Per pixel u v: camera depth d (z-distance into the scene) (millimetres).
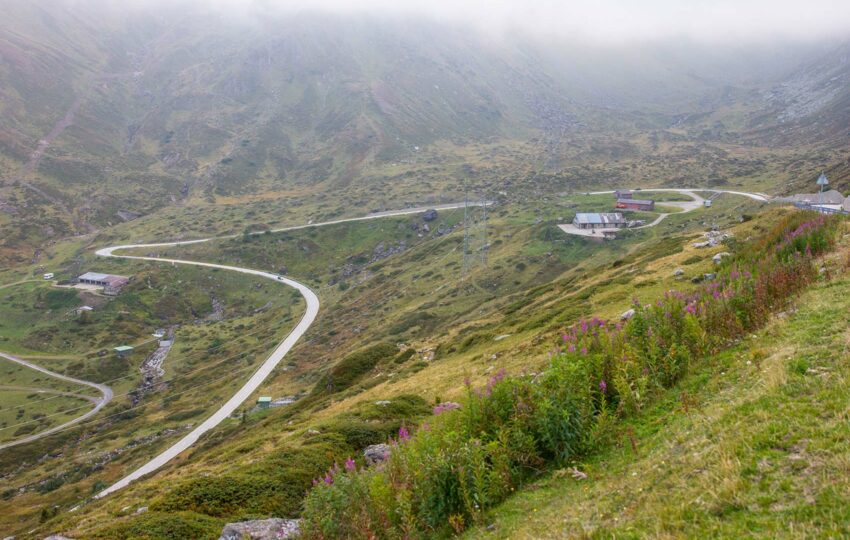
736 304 18812
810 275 20562
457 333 66188
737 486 7945
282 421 49438
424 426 15555
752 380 12773
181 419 113688
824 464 7660
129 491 34562
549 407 13180
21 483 96938
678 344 16969
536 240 170000
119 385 145750
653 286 42000
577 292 55594
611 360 15836
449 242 198125
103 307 187125
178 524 16859
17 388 142125
